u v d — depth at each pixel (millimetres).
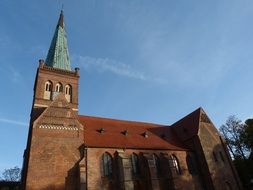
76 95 48688
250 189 57469
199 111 57750
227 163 52844
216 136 56031
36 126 38375
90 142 41844
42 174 34750
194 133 53125
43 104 44312
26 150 43406
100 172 39062
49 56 54000
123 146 44031
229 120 68750
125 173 39312
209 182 47500
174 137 56656
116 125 52656
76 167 37469
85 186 35156
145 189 42000
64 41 57250
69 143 39156
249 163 60094
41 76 46938
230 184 49531
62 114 41531
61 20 61219
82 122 48156
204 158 49625
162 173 45500
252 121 64188
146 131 54656
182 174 47000
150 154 45812
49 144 37594
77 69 51562
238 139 65812
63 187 35062
